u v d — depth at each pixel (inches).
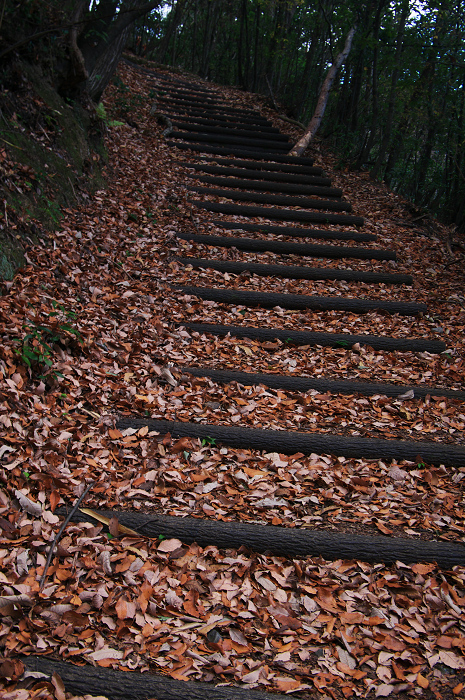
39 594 85.3
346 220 313.4
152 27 709.3
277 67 665.0
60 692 73.6
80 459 115.3
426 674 83.4
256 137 435.8
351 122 480.1
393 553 104.6
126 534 101.7
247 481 121.9
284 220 307.9
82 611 85.0
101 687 75.2
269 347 185.8
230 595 93.0
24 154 194.2
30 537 94.6
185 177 327.3
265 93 686.5
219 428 135.8
